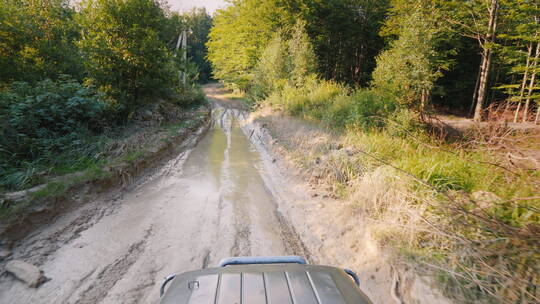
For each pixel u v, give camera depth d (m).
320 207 5.78
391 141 8.53
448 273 3.21
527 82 19.53
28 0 11.23
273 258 2.29
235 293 1.70
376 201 5.27
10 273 3.57
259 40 32.28
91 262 3.97
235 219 5.46
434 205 4.29
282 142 11.45
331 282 1.86
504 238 3.33
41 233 4.58
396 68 12.54
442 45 22.09
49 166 6.56
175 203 6.18
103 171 6.75
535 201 4.12
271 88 24.28
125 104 11.83
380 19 35.44
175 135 11.98
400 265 3.54
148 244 4.49
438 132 9.98
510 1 17.69
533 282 2.87
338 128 11.80
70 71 11.46
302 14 29.83
